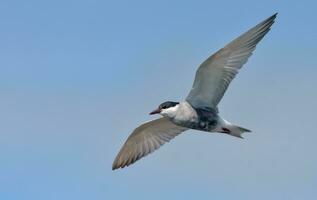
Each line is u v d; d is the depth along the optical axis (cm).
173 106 1958
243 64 1873
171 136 2056
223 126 1928
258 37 1862
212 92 1914
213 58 1862
